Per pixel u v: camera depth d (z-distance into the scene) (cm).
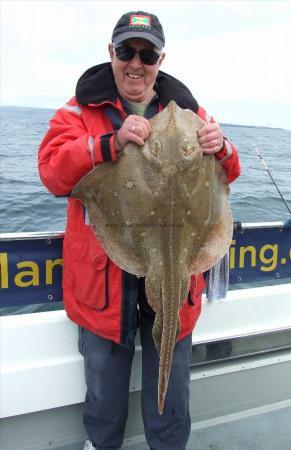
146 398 236
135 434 272
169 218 184
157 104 234
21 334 247
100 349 223
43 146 214
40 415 250
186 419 240
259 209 937
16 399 238
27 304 257
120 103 220
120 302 210
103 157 186
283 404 299
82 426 261
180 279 185
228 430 276
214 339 277
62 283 246
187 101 226
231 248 293
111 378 227
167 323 180
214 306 282
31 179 1355
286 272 313
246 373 288
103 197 192
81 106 217
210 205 195
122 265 197
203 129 187
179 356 226
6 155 1953
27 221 855
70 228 216
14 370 236
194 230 192
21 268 251
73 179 193
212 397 284
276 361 293
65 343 251
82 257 211
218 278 277
